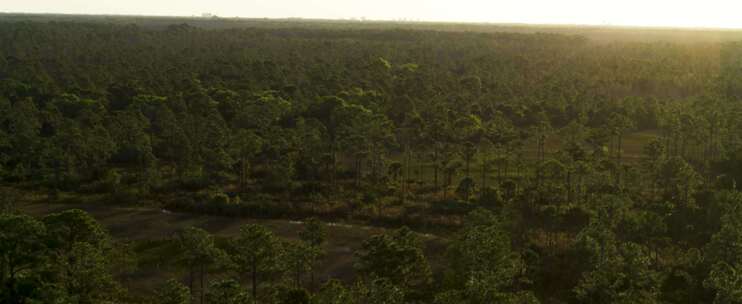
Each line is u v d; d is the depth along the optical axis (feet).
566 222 269.85
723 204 257.96
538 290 217.36
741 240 211.00
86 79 578.25
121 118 408.87
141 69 634.43
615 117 434.30
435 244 257.96
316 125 424.87
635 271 198.59
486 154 367.86
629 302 179.11
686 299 205.67
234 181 340.59
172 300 177.68
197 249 203.21
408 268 202.49
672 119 412.36
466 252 200.75
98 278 181.78
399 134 427.33
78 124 396.57
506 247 206.90
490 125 436.35
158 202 308.40
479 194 309.01
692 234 258.16
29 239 178.40
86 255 180.14
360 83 589.73
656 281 198.49
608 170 332.80
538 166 317.63
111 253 211.41
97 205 303.27
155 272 231.09
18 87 509.76
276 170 328.08
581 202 287.28
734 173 345.10
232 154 352.28
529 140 426.51
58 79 597.52
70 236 196.34
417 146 412.36
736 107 449.89
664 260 234.79
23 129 381.81
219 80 588.50
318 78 623.77
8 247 172.04
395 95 558.15
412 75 652.48
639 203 288.10
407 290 206.39
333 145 372.17
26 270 181.47
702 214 268.00
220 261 205.46
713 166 360.89
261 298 206.59
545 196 289.33
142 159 358.84
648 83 622.95
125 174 348.38
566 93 557.33
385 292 175.11
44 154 340.59
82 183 333.62
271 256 201.26
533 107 506.07
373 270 201.05
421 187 332.19
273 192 322.55
